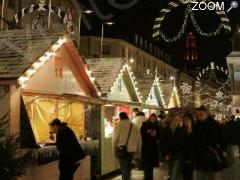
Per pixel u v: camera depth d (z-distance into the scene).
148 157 13.57
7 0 31.69
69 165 11.13
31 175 11.23
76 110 14.27
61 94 11.85
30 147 10.79
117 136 13.08
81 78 14.84
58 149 11.21
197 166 10.52
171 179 12.39
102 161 16.56
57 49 12.62
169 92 28.45
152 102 24.92
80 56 13.98
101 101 14.35
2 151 8.16
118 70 18.56
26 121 10.86
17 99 10.77
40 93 11.46
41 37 12.43
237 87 43.56
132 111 20.56
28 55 11.46
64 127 11.25
